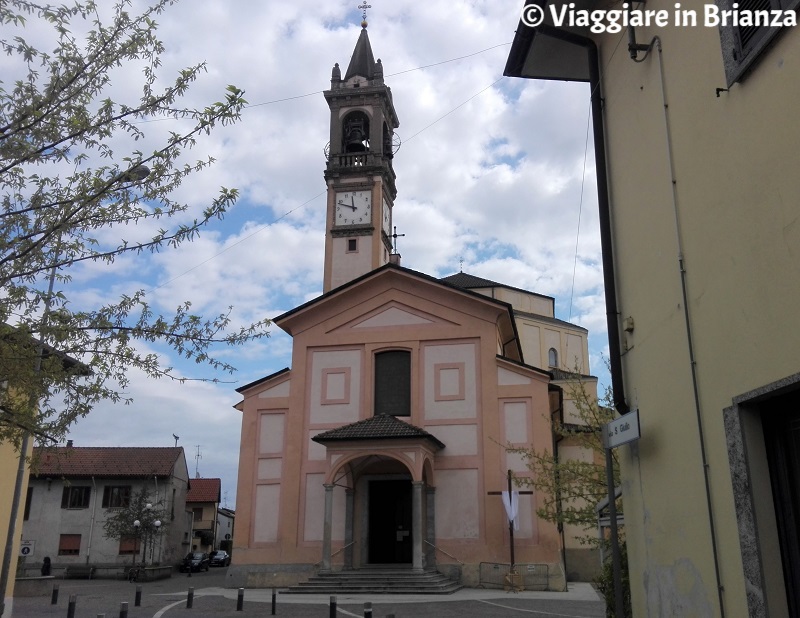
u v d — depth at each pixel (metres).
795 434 4.37
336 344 28.33
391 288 28.64
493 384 26.78
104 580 39.81
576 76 9.67
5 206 7.49
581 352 46.72
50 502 45.84
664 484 6.11
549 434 25.77
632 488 7.04
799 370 3.98
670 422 5.98
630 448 7.12
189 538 58.38
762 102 4.44
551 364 45.31
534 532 24.69
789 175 4.12
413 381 27.38
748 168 4.63
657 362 6.31
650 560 6.47
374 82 43.12
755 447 4.58
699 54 5.43
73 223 7.52
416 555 23.33
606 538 13.52
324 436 24.59
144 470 47.34
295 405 27.75
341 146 41.66
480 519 25.33
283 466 27.08
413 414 26.98
